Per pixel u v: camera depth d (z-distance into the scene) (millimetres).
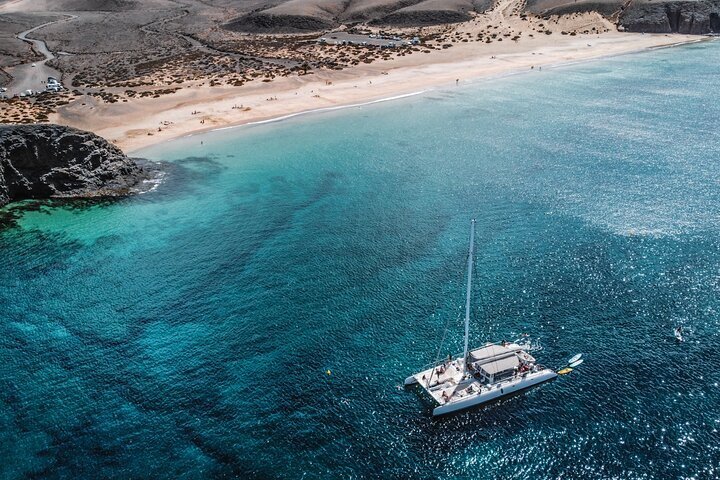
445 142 109500
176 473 44250
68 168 95125
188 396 51406
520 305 60156
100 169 97312
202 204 89500
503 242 71750
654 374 50312
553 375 51031
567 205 80125
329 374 52844
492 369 50344
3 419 50156
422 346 55719
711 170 88250
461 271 66500
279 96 147000
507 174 92375
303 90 151875
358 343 56469
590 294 60812
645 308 58062
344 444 45906
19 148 92000
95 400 51656
